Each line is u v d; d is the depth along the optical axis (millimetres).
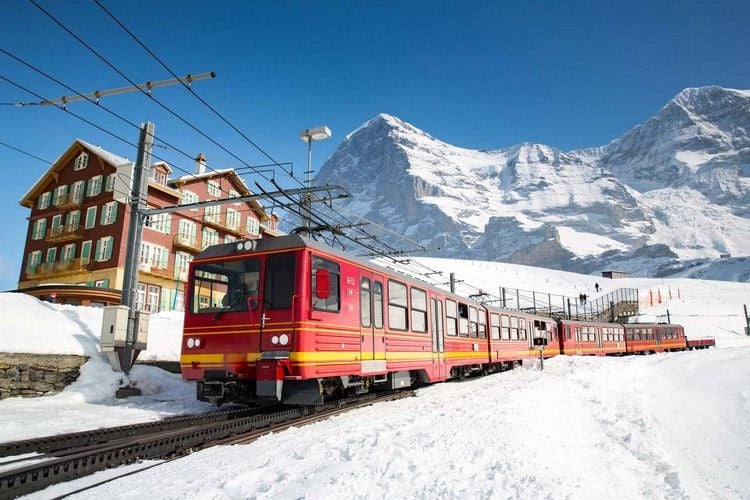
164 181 37375
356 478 5305
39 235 39594
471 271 109562
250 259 10211
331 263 10492
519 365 24984
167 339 18234
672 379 23547
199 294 10578
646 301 92375
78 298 28656
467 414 9625
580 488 5934
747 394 21703
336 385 10688
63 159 39000
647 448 10094
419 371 14672
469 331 18453
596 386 17062
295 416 9875
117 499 4855
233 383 9953
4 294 16453
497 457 6520
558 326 32625
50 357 12891
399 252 17219
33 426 8922
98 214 36094
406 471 5609
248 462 6188
